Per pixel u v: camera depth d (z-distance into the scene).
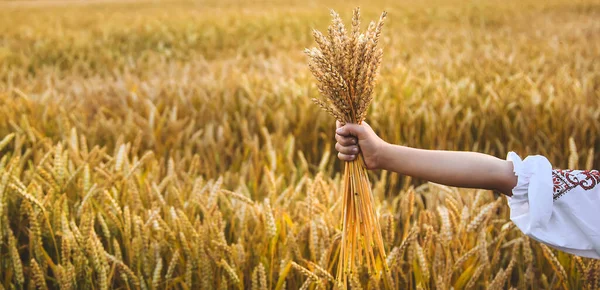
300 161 3.63
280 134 3.89
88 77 7.23
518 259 2.21
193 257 2.07
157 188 2.40
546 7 17.30
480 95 5.12
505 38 9.89
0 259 2.17
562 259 2.14
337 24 1.28
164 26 13.12
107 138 3.94
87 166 2.50
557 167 3.79
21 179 2.94
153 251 2.03
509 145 3.91
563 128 4.11
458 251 2.11
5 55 9.02
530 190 1.32
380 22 1.29
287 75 6.01
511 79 5.45
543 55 7.07
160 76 6.48
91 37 11.77
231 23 14.60
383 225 2.17
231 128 4.52
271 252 2.05
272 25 13.47
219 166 3.62
